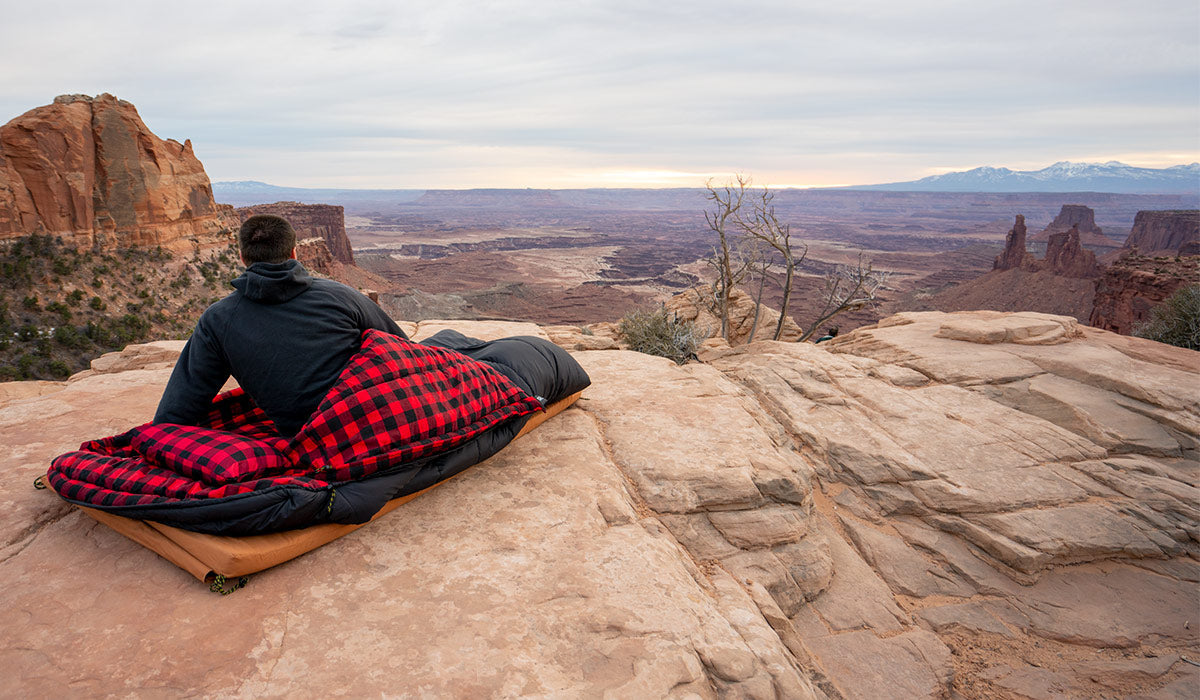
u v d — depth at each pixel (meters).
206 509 2.65
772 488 4.47
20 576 2.73
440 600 2.72
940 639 4.42
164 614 2.54
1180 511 5.55
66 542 3.01
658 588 2.96
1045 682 4.13
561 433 4.72
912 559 5.21
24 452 3.97
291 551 2.87
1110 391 7.59
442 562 3.01
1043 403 7.46
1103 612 4.75
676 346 11.73
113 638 2.39
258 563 2.73
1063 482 5.87
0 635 2.37
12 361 40.97
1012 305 134.50
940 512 5.61
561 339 9.71
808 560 4.47
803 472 5.46
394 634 2.49
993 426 6.84
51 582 2.71
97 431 4.38
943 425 6.79
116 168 55.19
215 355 3.18
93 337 46.28
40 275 47.56
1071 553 5.12
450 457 3.62
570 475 4.01
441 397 3.57
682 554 3.69
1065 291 129.38
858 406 7.23
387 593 2.75
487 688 2.24
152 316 52.94
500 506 3.58
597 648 2.51
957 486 5.73
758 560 4.16
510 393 4.20
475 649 2.43
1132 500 5.66
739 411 5.58
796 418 6.90
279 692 2.16
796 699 2.54
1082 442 6.49
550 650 2.47
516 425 4.24
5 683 2.14
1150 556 5.23
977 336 9.50
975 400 7.52
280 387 3.15
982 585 4.97
